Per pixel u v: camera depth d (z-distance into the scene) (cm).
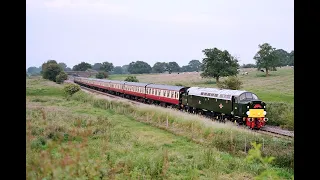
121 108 3400
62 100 4228
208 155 1505
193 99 3362
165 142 1980
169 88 3931
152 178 1247
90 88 7688
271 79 6250
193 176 1257
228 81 3981
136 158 1432
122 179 1165
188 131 2269
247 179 1255
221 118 2891
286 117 2541
